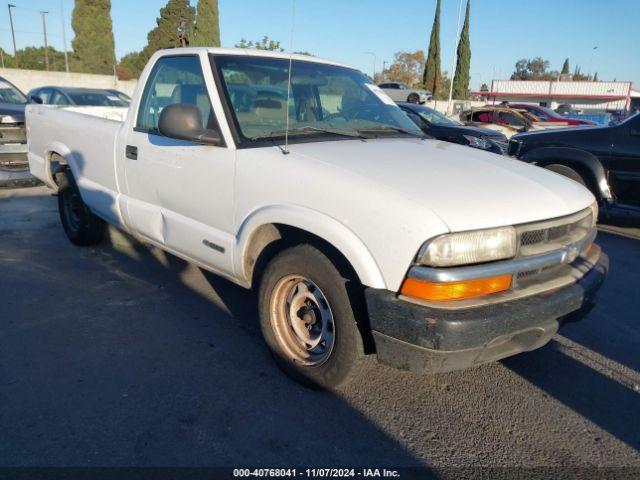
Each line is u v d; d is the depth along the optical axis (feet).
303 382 10.16
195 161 11.48
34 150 19.62
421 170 9.67
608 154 22.76
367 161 9.89
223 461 8.29
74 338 11.95
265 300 10.41
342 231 8.71
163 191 12.60
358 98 13.56
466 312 8.12
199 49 12.17
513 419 9.69
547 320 8.96
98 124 15.34
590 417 9.84
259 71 12.19
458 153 11.42
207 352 11.53
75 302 13.87
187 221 12.07
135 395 9.87
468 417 9.69
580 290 9.47
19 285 14.85
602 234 23.45
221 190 10.93
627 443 9.16
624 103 166.09
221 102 11.18
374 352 9.39
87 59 158.92
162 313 13.38
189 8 133.28
